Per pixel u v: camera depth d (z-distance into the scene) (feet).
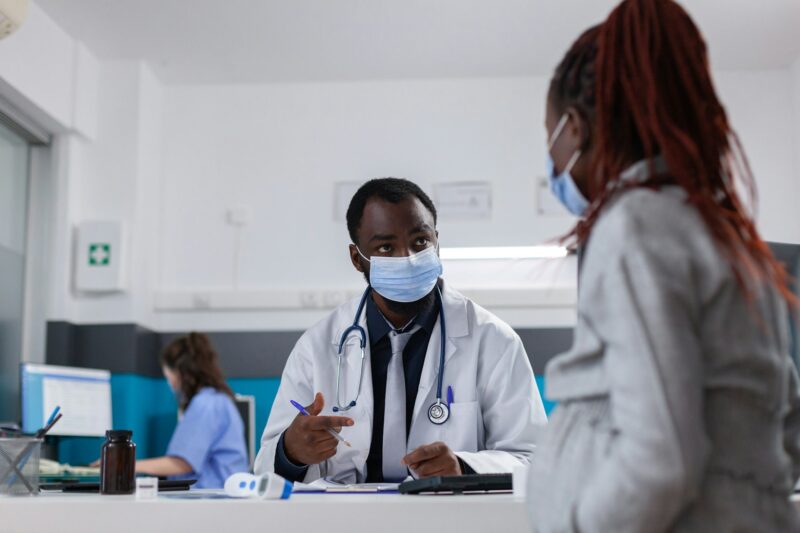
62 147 15.16
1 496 4.96
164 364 13.66
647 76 2.83
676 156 2.74
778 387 2.67
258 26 14.44
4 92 13.29
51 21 14.15
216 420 12.89
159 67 15.90
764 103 15.78
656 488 2.37
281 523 3.86
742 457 2.58
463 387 5.95
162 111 16.39
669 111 2.84
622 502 2.43
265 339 15.60
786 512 2.65
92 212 15.38
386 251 5.95
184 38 14.87
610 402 2.64
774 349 2.68
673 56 2.88
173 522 3.93
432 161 16.03
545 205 15.74
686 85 2.85
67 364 14.69
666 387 2.44
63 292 14.87
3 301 14.19
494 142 16.01
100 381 13.79
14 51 13.07
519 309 15.31
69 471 10.27
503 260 15.65
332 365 6.15
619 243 2.61
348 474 5.84
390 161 16.10
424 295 5.94
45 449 13.16
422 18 14.17
